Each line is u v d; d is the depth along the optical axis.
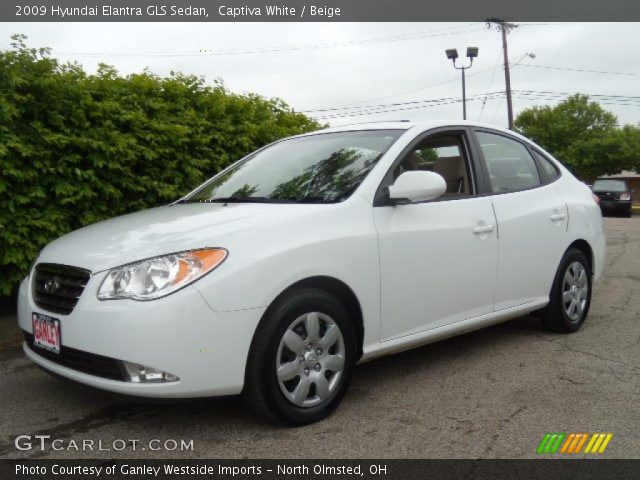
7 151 4.89
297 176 3.93
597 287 7.11
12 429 3.23
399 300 3.63
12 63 5.24
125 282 2.88
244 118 7.56
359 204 3.52
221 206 3.72
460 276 3.98
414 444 3.02
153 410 3.46
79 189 5.49
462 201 4.09
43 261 3.37
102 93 5.97
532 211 4.59
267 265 3.03
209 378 2.88
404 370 4.15
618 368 4.16
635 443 3.02
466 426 3.22
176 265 2.89
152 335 2.78
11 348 4.80
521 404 3.52
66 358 3.07
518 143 4.91
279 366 3.09
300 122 9.18
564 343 4.78
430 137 4.13
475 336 5.01
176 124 6.52
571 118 44.22
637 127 43.03
